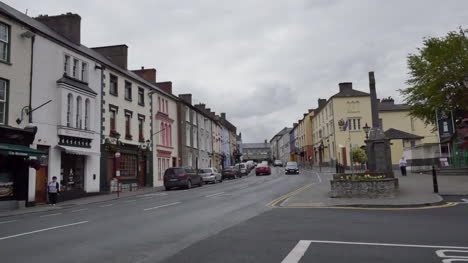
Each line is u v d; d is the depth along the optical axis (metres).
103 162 25.41
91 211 14.60
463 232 7.91
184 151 41.59
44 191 20.08
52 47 21.09
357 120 51.44
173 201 17.33
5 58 18.09
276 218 10.70
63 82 21.22
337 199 15.13
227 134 73.00
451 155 30.67
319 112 64.00
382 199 14.48
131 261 6.18
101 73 25.77
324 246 6.84
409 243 6.98
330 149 55.41
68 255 6.68
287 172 47.19
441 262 5.67
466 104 28.95
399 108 52.53
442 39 30.20
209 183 35.34
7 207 17.45
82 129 22.80
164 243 7.55
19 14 21.17
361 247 6.71
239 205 14.62
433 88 29.42
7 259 6.46
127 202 18.62
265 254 6.35
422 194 15.46
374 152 19.06
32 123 19.19
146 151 31.84
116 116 27.55
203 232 8.71
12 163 18.23
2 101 17.67
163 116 36.09
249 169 61.47
